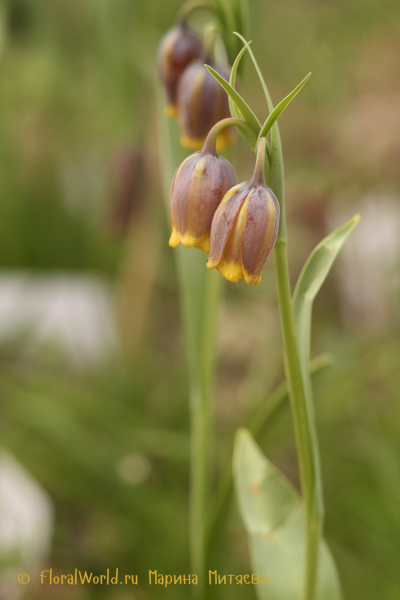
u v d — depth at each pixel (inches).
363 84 37.8
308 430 17.1
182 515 26.1
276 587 18.9
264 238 16.1
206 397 21.7
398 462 25.5
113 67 37.1
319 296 38.4
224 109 19.6
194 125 19.6
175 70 20.2
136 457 28.9
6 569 24.0
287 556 19.0
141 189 35.6
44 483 26.9
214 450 29.6
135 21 39.5
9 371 33.3
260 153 16.1
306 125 39.7
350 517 24.7
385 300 34.0
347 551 24.1
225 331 36.6
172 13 40.2
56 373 37.7
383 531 23.1
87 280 45.8
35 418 27.6
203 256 21.4
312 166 36.8
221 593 21.8
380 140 33.4
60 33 41.1
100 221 46.0
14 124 44.7
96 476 26.2
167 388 33.4
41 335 39.8
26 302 41.7
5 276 44.9
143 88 38.6
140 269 36.6
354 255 36.4
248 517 19.3
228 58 19.7
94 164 46.2
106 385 33.7
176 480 28.1
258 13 44.2
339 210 38.2
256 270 16.2
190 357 21.7
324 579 18.7
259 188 16.2
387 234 35.4
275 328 35.4
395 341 31.6
